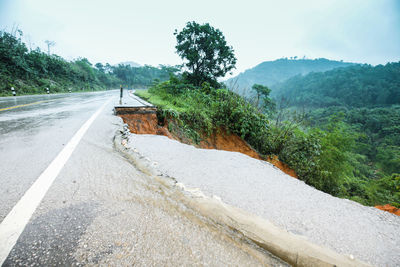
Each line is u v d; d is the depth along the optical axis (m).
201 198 1.72
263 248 1.25
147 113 7.38
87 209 1.50
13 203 1.51
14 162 2.31
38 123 4.58
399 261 1.15
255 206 1.65
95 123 5.03
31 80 23.45
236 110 8.48
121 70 92.12
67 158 2.54
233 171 2.45
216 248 1.21
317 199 1.85
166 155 2.93
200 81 19.38
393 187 11.53
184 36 18.59
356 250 1.22
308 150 7.89
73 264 1.03
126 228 1.32
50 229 1.26
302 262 1.16
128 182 1.99
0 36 22.39
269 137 8.37
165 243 1.21
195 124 8.70
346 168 10.55
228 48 19.06
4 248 1.10
